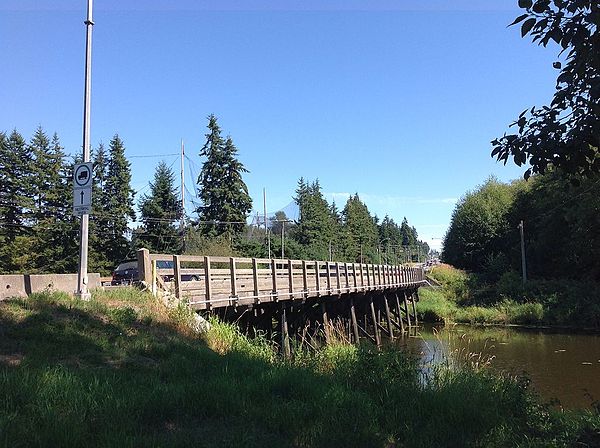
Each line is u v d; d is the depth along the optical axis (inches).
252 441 186.9
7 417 181.9
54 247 1797.5
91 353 292.8
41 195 1797.5
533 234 2079.2
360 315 1165.7
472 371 343.6
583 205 1355.8
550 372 701.9
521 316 1435.8
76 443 169.5
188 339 374.0
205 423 205.2
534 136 149.2
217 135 2025.1
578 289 1489.9
